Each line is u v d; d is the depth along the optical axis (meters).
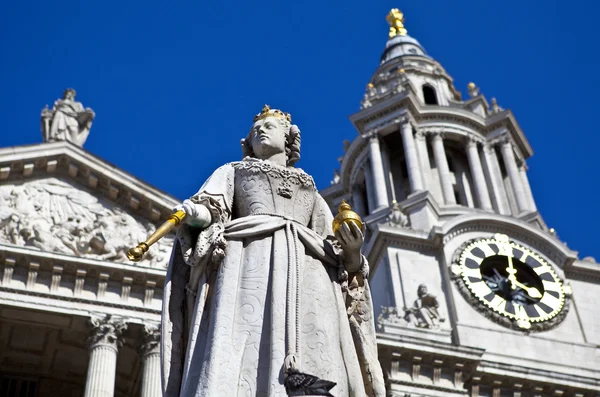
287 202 8.13
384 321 49.88
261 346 7.21
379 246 57.06
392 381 46.22
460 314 53.19
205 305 7.50
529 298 55.09
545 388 49.09
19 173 44.22
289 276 7.47
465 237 57.22
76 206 44.25
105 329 40.66
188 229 7.76
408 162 64.94
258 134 8.55
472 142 69.69
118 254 43.28
